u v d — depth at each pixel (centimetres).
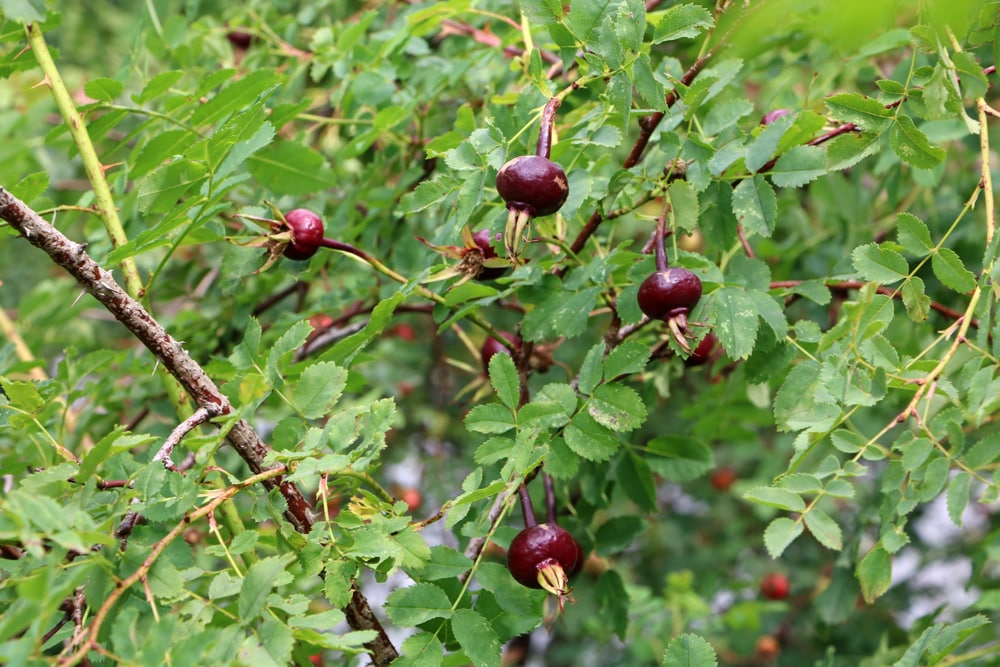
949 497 51
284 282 71
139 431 68
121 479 52
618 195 58
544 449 52
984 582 69
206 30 71
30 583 45
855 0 45
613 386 53
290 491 51
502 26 67
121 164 61
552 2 53
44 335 71
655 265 55
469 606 52
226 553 49
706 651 50
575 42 53
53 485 50
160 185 54
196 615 47
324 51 67
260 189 66
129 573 48
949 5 49
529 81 60
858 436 51
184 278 70
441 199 55
